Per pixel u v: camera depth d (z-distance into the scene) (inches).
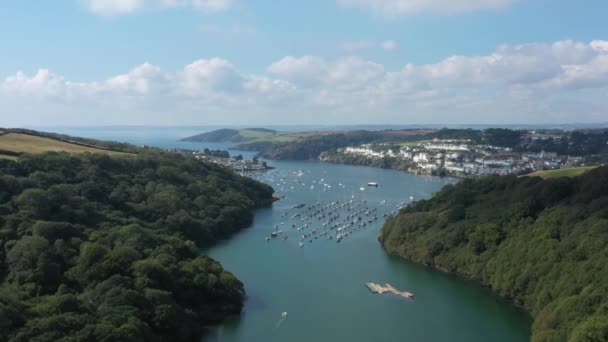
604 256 7519.7
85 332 5748.0
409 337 7711.6
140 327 6323.8
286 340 7495.1
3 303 5866.1
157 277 7652.6
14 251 7332.7
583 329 5841.5
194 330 7391.7
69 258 7721.5
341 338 7623.0
